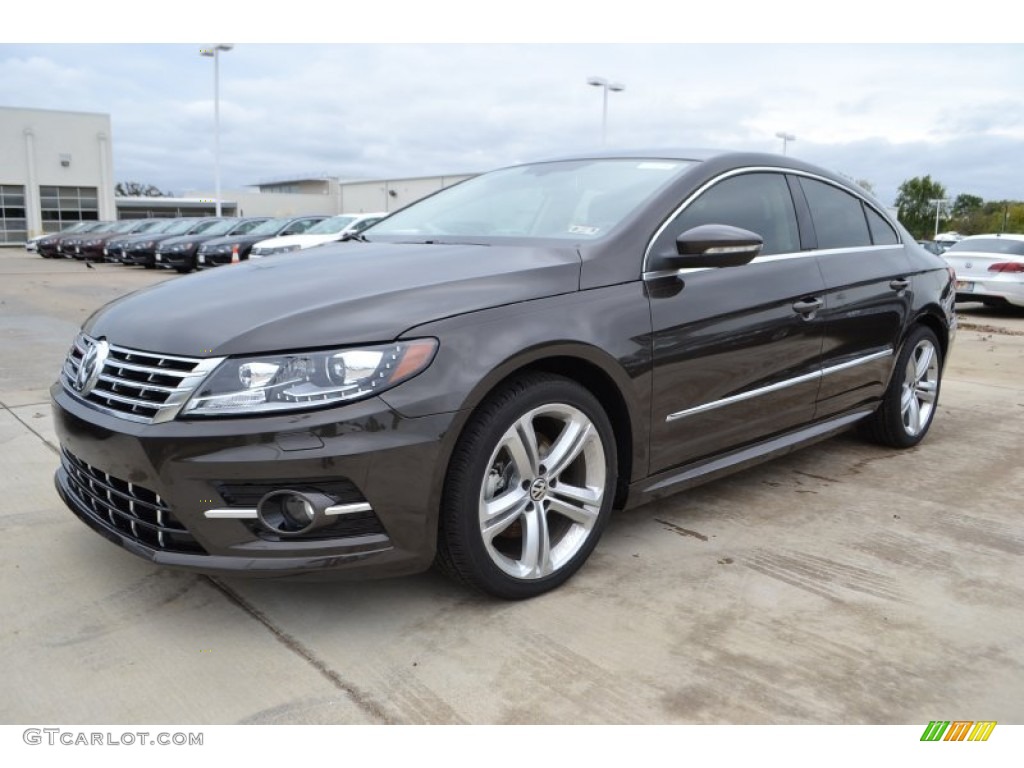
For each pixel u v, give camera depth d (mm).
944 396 6117
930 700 2211
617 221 3062
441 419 2359
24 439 4453
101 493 2635
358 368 2299
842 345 3818
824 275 3699
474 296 2543
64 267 22688
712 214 3295
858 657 2410
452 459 2457
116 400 2463
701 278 3135
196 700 2189
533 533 2689
